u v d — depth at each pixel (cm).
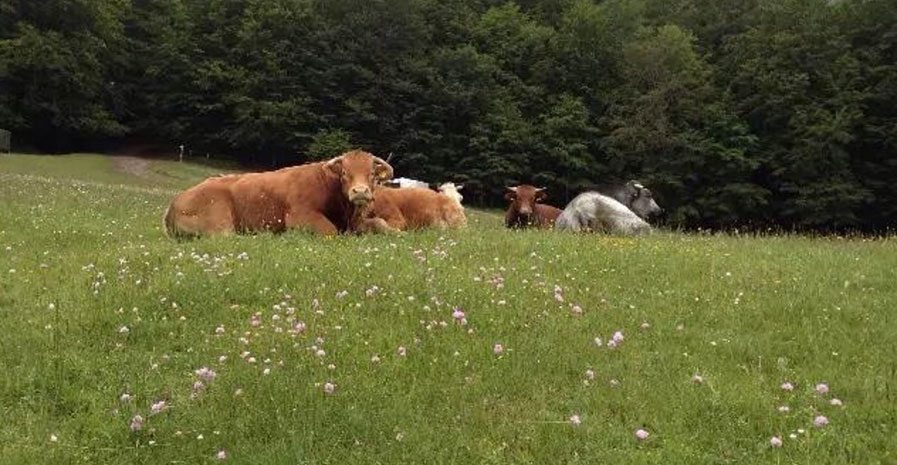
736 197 7062
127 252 1176
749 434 610
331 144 7912
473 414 635
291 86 8275
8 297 928
